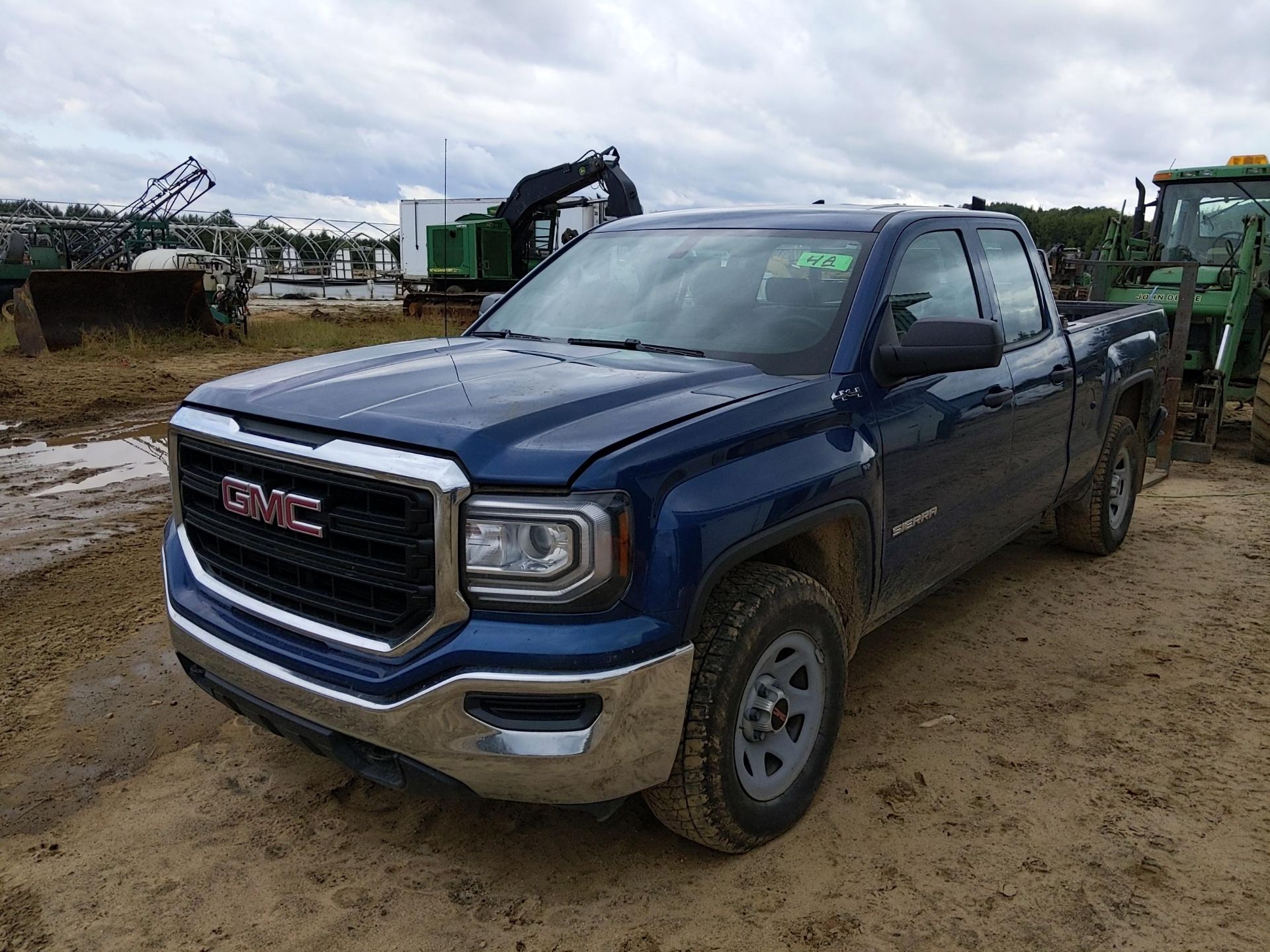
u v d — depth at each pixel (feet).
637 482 7.50
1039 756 11.06
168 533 10.14
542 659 7.24
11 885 8.61
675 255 12.44
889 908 8.45
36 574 16.61
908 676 13.23
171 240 105.50
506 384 9.02
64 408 34.01
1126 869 9.00
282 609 8.49
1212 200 30.86
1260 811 9.97
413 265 118.42
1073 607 15.87
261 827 9.55
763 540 8.43
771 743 9.21
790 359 10.28
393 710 7.52
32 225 83.92
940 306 12.05
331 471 7.88
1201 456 26.45
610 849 9.30
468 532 7.34
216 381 9.99
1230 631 14.85
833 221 11.95
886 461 10.24
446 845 9.32
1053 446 14.82
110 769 10.55
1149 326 19.10
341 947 7.94
